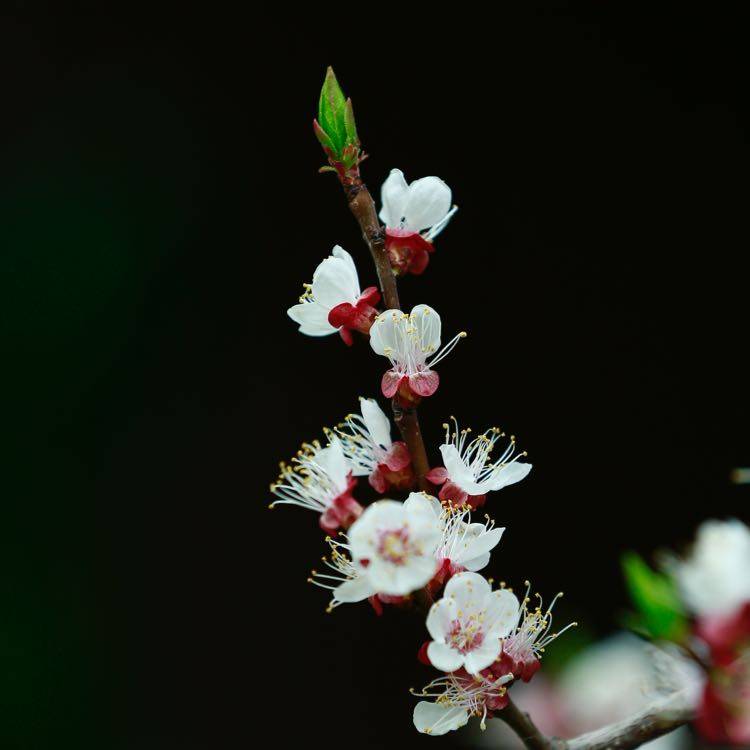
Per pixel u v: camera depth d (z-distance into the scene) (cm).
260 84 195
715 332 185
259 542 180
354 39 197
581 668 108
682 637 98
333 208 192
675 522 179
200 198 190
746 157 188
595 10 194
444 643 97
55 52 192
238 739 173
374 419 99
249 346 186
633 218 191
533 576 175
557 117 194
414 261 100
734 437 181
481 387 186
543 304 190
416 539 96
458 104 196
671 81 192
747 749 98
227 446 183
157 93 192
